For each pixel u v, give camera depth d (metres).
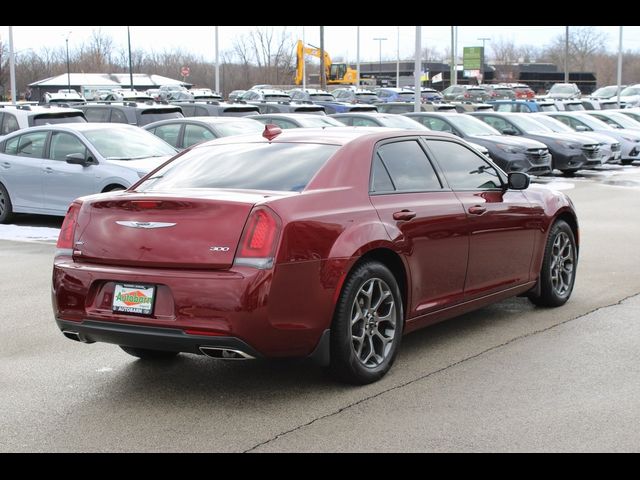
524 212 6.93
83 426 4.76
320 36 52.81
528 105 30.62
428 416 4.82
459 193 6.34
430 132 6.45
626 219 13.69
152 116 19.47
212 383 5.51
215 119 16.30
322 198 5.24
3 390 5.41
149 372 5.78
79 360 6.09
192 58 95.88
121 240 5.08
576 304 7.68
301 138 6.01
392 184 5.81
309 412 4.92
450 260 6.11
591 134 23.95
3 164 13.45
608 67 116.69
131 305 4.98
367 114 19.66
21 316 7.43
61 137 13.06
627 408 4.92
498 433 4.55
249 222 4.84
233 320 4.73
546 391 5.23
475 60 93.00
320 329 5.05
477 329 6.83
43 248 11.21
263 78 76.00
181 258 4.89
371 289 5.38
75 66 94.31
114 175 12.20
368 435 4.55
